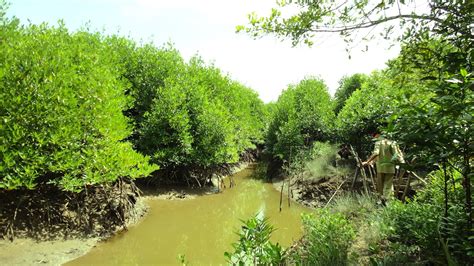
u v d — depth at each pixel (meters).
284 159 19.17
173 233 10.51
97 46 14.61
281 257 4.95
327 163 14.62
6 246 7.57
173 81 15.72
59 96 8.34
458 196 4.46
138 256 8.48
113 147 9.81
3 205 8.15
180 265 8.00
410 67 3.91
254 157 30.61
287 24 3.91
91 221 9.26
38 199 8.77
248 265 5.14
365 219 6.86
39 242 8.05
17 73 7.86
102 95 9.77
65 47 10.78
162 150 15.00
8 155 7.30
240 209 13.86
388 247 5.33
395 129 3.48
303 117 19.72
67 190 8.77
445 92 3.04
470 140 3.14
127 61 15.91
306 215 6.47
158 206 13.41
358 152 13.85
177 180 16.47
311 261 5.00
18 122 7.77
